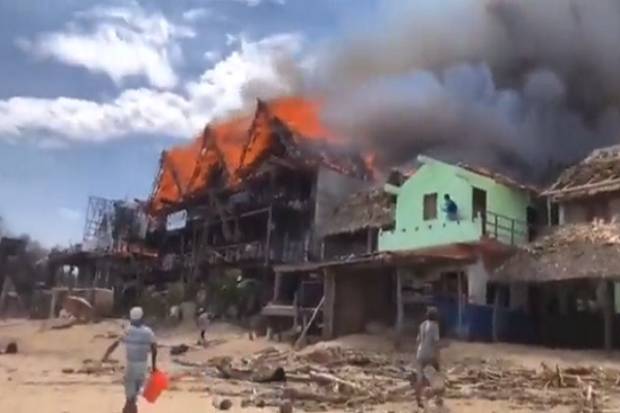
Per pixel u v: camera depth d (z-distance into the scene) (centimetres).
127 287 5844
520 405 1465
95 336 3869
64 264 6762
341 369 2169
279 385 1812
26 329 4466
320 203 4369
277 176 4572
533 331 2964
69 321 4856
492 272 2891
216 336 3766
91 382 1820
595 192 3123
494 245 2894
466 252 2908
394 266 2977
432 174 3572
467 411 1366
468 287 2891
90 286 6391
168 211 5700
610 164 3198
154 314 4844
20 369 2197
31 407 1313
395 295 3177
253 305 4241
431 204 3538
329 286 3188
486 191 3406
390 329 3038
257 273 4572
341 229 4091
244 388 1731
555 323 2925
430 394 1450
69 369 2197
